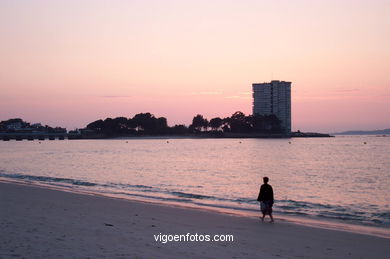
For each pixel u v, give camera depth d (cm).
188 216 1925
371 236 1557
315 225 1816
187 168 5803
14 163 7044
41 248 1217
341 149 12281
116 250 1220
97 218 1794
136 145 17725
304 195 3153
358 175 4769
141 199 2689
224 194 3123
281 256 1243
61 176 4725
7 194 2647
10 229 1488
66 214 1875
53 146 17200
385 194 3206
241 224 1761
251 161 7231
